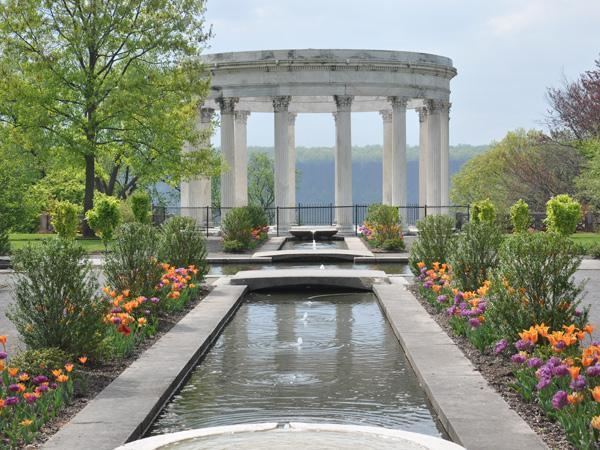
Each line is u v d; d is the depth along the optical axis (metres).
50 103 63.28
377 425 15.05
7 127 64.81
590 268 39.69
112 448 12.88
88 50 66.62
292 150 81.94
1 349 20.98
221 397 17.14
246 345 22.84
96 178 90.50
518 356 15.85
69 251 19.25
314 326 25.91
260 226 61.72
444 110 73.75
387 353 21.58
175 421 15.38
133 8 64.94
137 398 15.84
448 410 14.73
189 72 65.44
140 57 67.88
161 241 33.75
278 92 67.44
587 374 14.25
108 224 53.00
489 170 104.94
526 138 104.38
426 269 31.89
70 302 18.81
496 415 14.36
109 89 64.38
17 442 13.24
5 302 30.34
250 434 11.64
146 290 25.20
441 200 74.31
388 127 80.75
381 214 55.62
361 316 27.86
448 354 19.69
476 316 21.06
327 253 46.84
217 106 75.44
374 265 45.22
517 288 19.33
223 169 68.44
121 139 66.38
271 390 17.72
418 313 26.20
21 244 57.06
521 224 57.44
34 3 63.06
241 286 33.62
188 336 22.47
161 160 66.00
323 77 67.44
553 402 13.18
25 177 69.25
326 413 15.88
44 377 15.28
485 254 26.23
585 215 72.75
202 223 75.81
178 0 66.12
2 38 63.12
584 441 12.30
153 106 64.25
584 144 76.12
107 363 19.09
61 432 13.70
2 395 14.73
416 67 69.19
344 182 68.94
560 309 19.16
